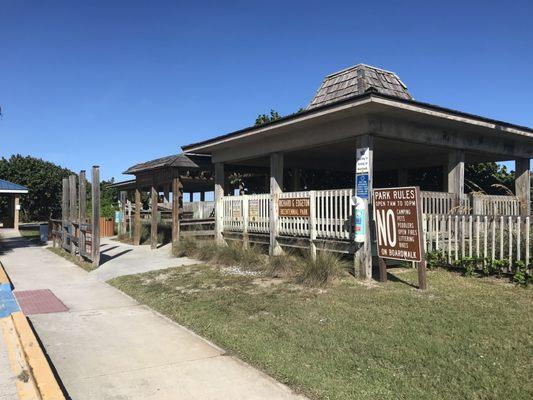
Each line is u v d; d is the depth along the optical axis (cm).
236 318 644
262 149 1191
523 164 1256
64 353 534
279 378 446
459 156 1062
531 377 415
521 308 614
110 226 2308
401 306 654
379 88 1077
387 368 449
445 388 402
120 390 429
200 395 414
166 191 2122
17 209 2883
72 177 1488
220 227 1359
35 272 1184
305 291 778
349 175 1738
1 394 432
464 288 741
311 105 1181
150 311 727
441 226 902
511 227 777
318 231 984
